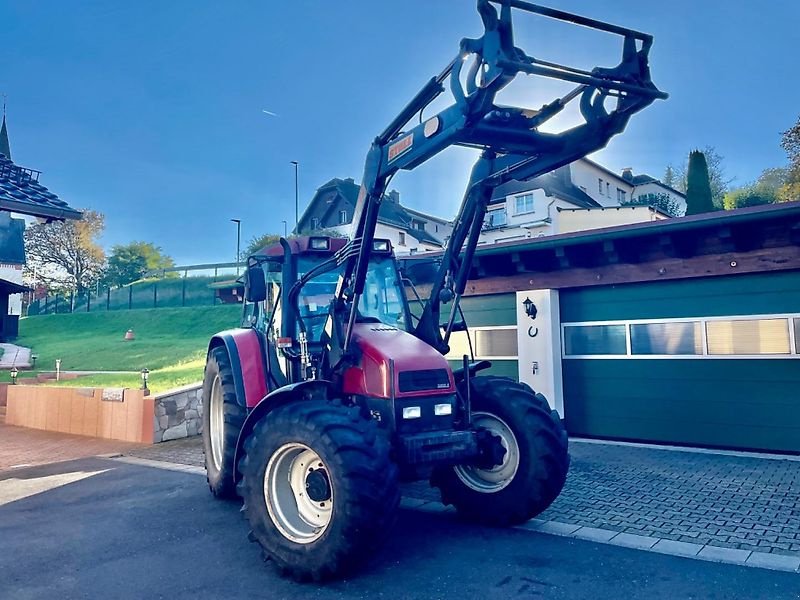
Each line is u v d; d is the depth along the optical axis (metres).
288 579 4.08
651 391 8.85
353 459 3.88
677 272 8.49
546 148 4.33
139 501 6.36
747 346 8.07
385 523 3.86
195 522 5.49
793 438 7.70
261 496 4.27
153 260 56.97
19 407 13.40
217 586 3.98
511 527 5.02
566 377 9.66
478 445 4.80
